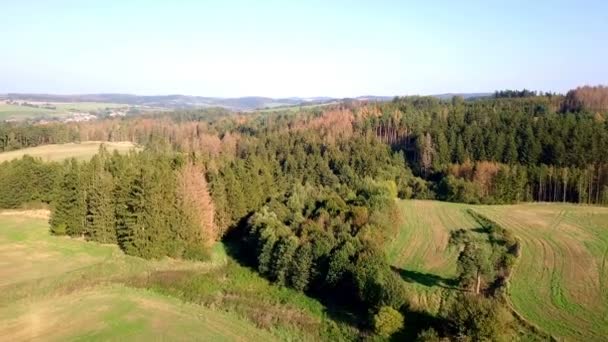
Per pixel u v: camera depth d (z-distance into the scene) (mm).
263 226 71938
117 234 79000
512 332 43094
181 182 78438
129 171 82312
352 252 57688
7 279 62438
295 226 71875
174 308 55188
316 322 51750
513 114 137625
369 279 52188
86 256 72875
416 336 45219
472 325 41344
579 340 43438
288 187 106375
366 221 71562
